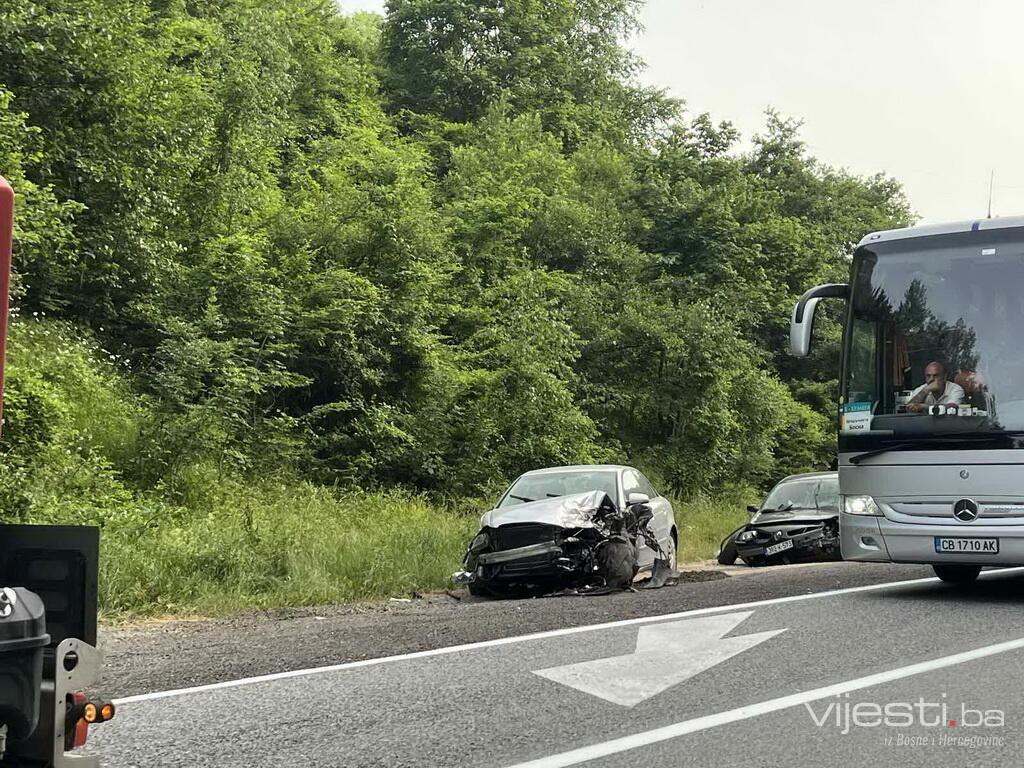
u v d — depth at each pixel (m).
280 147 31.52
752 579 13.38
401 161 31.56
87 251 18.02
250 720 6.02
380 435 21.27
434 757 5.26
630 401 28.84
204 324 19.47
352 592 12.45
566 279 31.39
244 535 13.48
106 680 7.17
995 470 10.06
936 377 10.45
